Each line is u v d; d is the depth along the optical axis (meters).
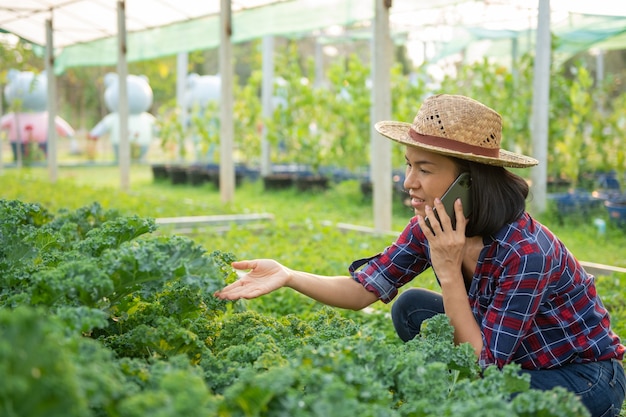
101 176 21.91
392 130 3.14
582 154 12.55
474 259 2.91
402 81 14.30
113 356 2.50
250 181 17.84
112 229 3.01
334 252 7.30
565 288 2.82
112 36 17.12
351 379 2.17
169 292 2.96
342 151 15.62
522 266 2.71
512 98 12.66
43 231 3.44
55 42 18.47
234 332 3.00
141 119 27.55
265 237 8.33
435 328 2.78
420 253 3.23
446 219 2.78
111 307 2.83
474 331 2.78
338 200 13.74
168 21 14.88
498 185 2.80
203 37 14.55
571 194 11.13
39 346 1.55
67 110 39.56
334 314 3.27
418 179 2.88
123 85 14.49
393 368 2.40
